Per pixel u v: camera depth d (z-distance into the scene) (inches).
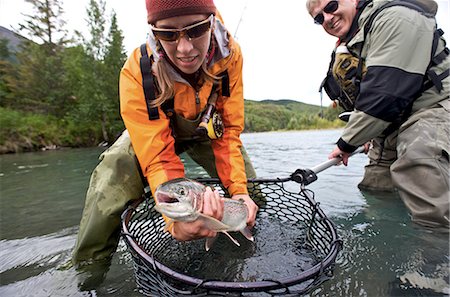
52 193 183.2
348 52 126.4
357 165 234.7
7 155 604.7
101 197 89.8
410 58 102.5
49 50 1108.5
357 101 110.9
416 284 66.8
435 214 93.7
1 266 86.7
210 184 121.5
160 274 59.0
